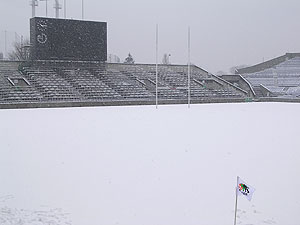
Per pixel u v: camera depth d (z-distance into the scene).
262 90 71.31
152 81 60.22
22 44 82.56
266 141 20.53
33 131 23.58
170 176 13.28
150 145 19.05
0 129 24.42
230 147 18.69
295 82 75.12
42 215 9.68
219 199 11.00
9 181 12.60
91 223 9.21
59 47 52.94
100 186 12.14
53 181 12.65
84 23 54.25
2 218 9.41
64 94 48.88
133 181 12.69
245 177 13.20
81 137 21.38
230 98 59.62
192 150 17.84
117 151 17.47
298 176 13.34
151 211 10.04
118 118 31.67
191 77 65.75
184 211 10.06
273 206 10.47
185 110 41.19
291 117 33.41
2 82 48.84
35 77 52.00
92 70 58.12
